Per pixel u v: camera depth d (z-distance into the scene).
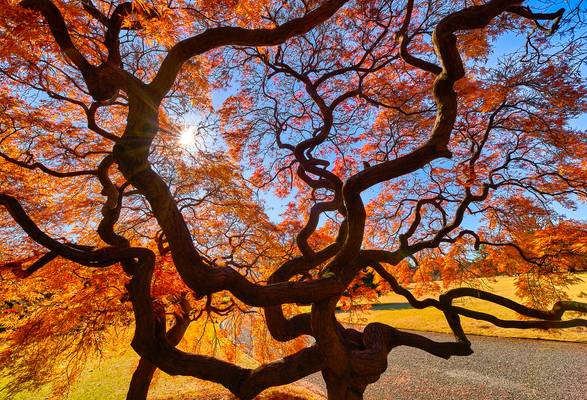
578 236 4.90
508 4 2.54
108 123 5.57
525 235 5.73
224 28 2.57
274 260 6.21
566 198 5.50
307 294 2.77
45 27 2.54
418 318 21.45
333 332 3.07
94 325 4.54
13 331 4.74
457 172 6.27
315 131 6.30
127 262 3.28
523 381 10.64
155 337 3.00
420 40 5.54
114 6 3.41
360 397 3.30
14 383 4.35
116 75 2.42
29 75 3.77
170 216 2.31
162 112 5.45
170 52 2.55
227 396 8.14
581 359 12.10
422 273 7.16
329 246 4.66
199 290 2.38
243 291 2.50
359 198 2.90
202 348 7.49
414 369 12.88
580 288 13.53
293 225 6.79
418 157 2.61
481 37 4.75
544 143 5.21
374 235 7.66
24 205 4.70
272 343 7.36
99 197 5.64
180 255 2.30
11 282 4.59
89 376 9.93
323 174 5.20
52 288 4.84
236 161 7.07
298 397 8.48
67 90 4.75
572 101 4.35
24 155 4.80
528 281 5.72
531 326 4.58
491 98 4.71
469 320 19.11
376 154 7.06
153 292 4.27
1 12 2.26
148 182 2.32
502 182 5.19
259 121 6.66
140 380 5.46
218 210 5.68
